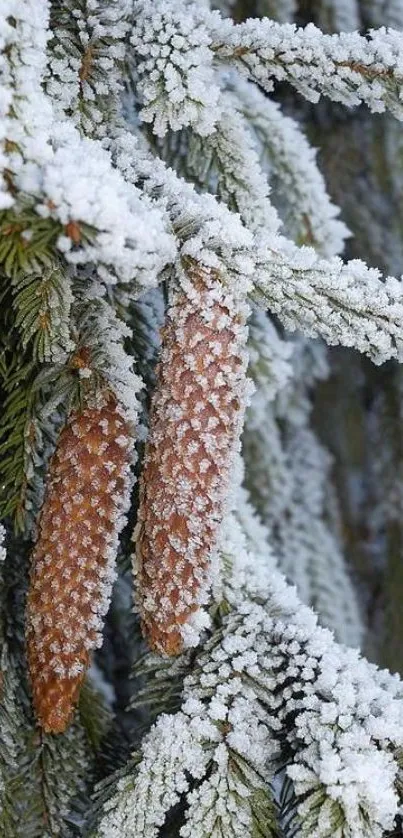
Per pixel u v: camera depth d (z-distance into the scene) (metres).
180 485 0.54
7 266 0.50
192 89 0.59
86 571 0.56
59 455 0.56
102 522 0.56
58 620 0.56
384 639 0.99
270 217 0.64
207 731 0.57
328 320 0.55
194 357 0.54
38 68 0.52
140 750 0.58
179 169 0.66
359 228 0.91
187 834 0.55
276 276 0.55
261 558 0.66
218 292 0.54
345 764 0.55
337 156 0.88
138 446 0.60
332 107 0.84
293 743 0.57
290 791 0.56
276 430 0.90
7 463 0.59
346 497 1.05
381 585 1.04
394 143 0.86
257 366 0.70
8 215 0.49
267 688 0.58
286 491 0.89
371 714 0.56
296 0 0.83
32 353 0.57
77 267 0.55
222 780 0.56
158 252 0.52
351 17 0.82
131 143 0.58
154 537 0.55
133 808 0.56
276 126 0.69
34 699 0.57
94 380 0.56
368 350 0.57
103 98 0.59
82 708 0.63
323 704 0.56
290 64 0.60
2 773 0.60
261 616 0.60
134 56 0.61
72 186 0.49
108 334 0.56
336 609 0.88
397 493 1.00
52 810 0.61
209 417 0.54
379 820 0.54
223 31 0.60
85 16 0.59
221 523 0.56
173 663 0.59
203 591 0.55
